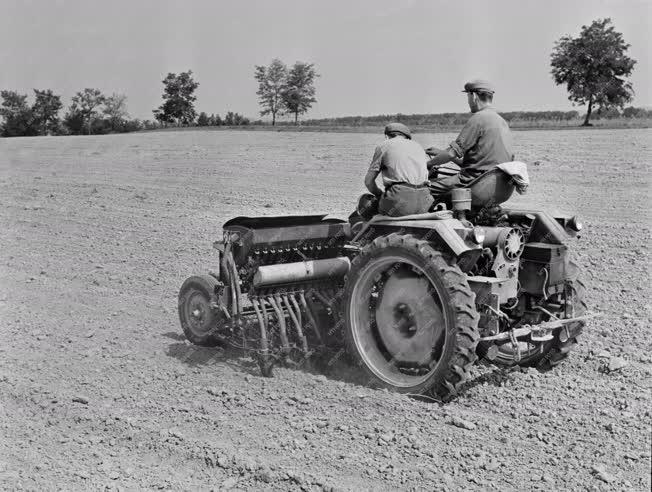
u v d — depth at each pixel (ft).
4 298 29.96
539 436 16.15
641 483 14.15
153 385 20.08
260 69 238.48
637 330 23.06
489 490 14.01
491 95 20.12
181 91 263.08
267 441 16.29
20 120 298.56
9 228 46.57
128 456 16.03
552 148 70.18
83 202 55.72
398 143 19.40
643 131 88.74
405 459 15.29
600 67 140.46
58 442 16.87
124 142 121.39
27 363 22.21
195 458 15.74
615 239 34.76
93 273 33.63
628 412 17.28
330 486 14.15
